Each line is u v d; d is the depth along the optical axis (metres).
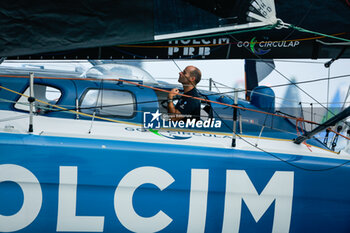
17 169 2.71
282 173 3.05
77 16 2.23
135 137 3.03
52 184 2.75
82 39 2.36
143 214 2.88
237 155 3.03
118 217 2.85
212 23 2.43
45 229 2.78
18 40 2.30
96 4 2.18
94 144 2.84
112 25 2.30
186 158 2.92
